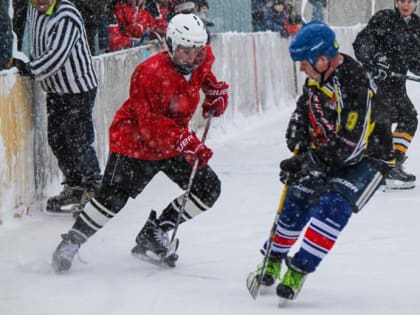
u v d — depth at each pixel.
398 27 17.50
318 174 10.12
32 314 9.92
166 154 11.66
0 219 14.09
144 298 10.55
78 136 15.12
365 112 9.75
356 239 13.51
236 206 15.98
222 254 12.72
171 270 11.87
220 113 12.26
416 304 10.30
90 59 15.27
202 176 11.79
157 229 11.98
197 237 13.73
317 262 9.99
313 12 42.25
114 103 19.17
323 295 10.65
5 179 14.22
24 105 14.96
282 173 10.34
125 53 19.84
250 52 28.00
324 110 9.97
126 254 12.72
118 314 9.94
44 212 15.35
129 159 11.66
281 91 31.53
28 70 14.67
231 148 22.83
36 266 11.98
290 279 10.04
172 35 11.02
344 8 49.25
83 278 11.43
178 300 10.47
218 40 24.83
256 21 32.16
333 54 9.78
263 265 10.28
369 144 10.25
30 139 15.20
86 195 14.97
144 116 11.24
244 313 9.92
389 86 17.48
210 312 9.98
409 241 13.38
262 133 25.55
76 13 14.71
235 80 26.33
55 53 14.45
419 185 18.00
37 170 15.52
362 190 9.98
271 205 16.09
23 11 17.14
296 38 9.87
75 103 15.05
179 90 11.33
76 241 11.64
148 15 21.06
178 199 11.92
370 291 10.83
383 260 12.28
